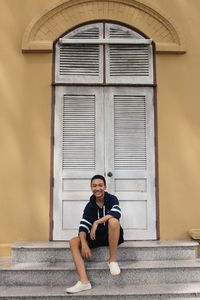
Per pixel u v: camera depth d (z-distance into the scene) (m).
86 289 4.04
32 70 5.39
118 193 5.25
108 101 5.42
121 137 5.37
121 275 4.27
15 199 5.13
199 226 5.19
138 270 4.29
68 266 4.40
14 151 5.21
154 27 5.54
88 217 4.42
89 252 4.19
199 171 5.30
